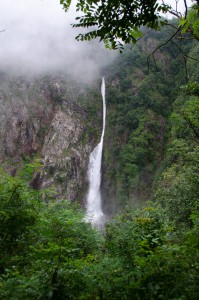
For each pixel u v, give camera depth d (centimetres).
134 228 457
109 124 7456
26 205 651
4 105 7381
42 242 577
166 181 3028
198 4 287
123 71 8138
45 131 7275
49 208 789
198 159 1644
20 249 600
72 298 340
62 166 6550
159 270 336
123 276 353
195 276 314
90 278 367
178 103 6222
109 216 5672
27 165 700
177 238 471
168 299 290
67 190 6272
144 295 324
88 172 6788
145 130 6706
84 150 7044
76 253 577
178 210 1833
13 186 634
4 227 607
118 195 5906
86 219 1074
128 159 6256
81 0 283
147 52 7725
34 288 346
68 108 7700
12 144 6862
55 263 374
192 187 1780
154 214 544
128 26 290
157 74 7519
